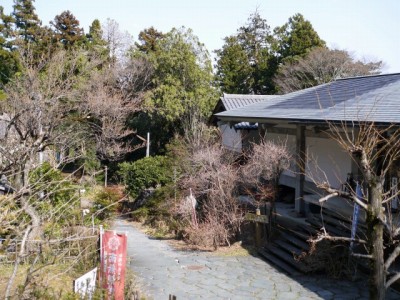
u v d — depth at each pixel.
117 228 16.61
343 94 13.51
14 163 8.65
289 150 15.75
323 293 9.50
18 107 12.05
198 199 15.74
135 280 10.34
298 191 13.59
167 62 26.02
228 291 9.70
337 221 11.36
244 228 14.46
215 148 16.20
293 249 11.70
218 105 22.61
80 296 6.67
